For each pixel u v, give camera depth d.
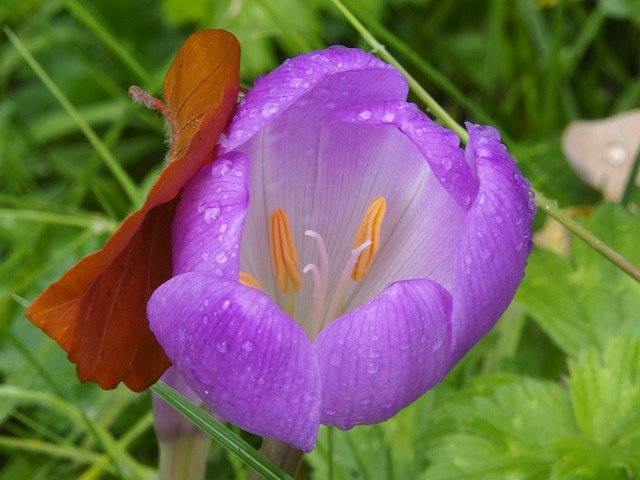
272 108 0.15
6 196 0.26
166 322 0.14
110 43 0.26
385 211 0.17
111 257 0.14
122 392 0.24
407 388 0.14
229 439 0.16
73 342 0.14
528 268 0.22
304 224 0.17
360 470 0.21
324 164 0.17
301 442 0.14
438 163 0.15
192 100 0.15
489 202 0.14
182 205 0.15
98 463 0.22
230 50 0.15
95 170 0.27
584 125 0.28
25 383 0.25
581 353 0.20
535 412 0.20
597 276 0.22
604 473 0.19
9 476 0.24
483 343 0.23
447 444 0.19
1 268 0.26
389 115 0.16
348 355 0.14
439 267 0.16
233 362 0.14
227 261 0.14
